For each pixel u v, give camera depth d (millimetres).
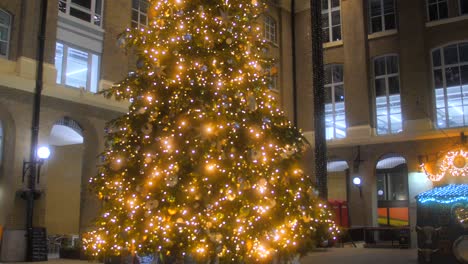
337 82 26141
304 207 8789
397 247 20344
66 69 17578
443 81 23359
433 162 22078
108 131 9984
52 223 20734
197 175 8273
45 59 16609
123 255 9992
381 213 25656
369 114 24625
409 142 23375
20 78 15617
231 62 8742
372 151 24281
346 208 24359
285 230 8867
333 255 16844
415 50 23781
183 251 8938
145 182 8758
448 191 13328
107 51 18844
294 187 8734
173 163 8516
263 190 8352
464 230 12773
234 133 8555
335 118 25984
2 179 15500
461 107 22750
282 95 26531
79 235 17406
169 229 8656
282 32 27406
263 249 8695
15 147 15438
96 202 17484
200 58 8773
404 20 24297
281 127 9047
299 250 9633
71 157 21625
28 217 15289
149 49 9180
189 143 8500
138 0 20734
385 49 24938
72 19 17844
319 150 11891
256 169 8500
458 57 23172
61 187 21281
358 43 25359
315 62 12453
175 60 8828
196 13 9102
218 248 8656
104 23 18984
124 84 9312
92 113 17844
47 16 16828
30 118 15922
